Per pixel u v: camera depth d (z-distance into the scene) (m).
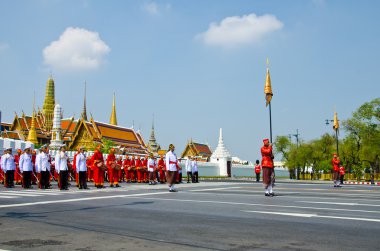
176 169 21.25
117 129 96.00
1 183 29.80
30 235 7.83
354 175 70.94
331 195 17.78
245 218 9.95
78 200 15.09
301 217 10.09
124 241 7.20
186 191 21.09
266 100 20.72
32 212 11.34
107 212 11.29
